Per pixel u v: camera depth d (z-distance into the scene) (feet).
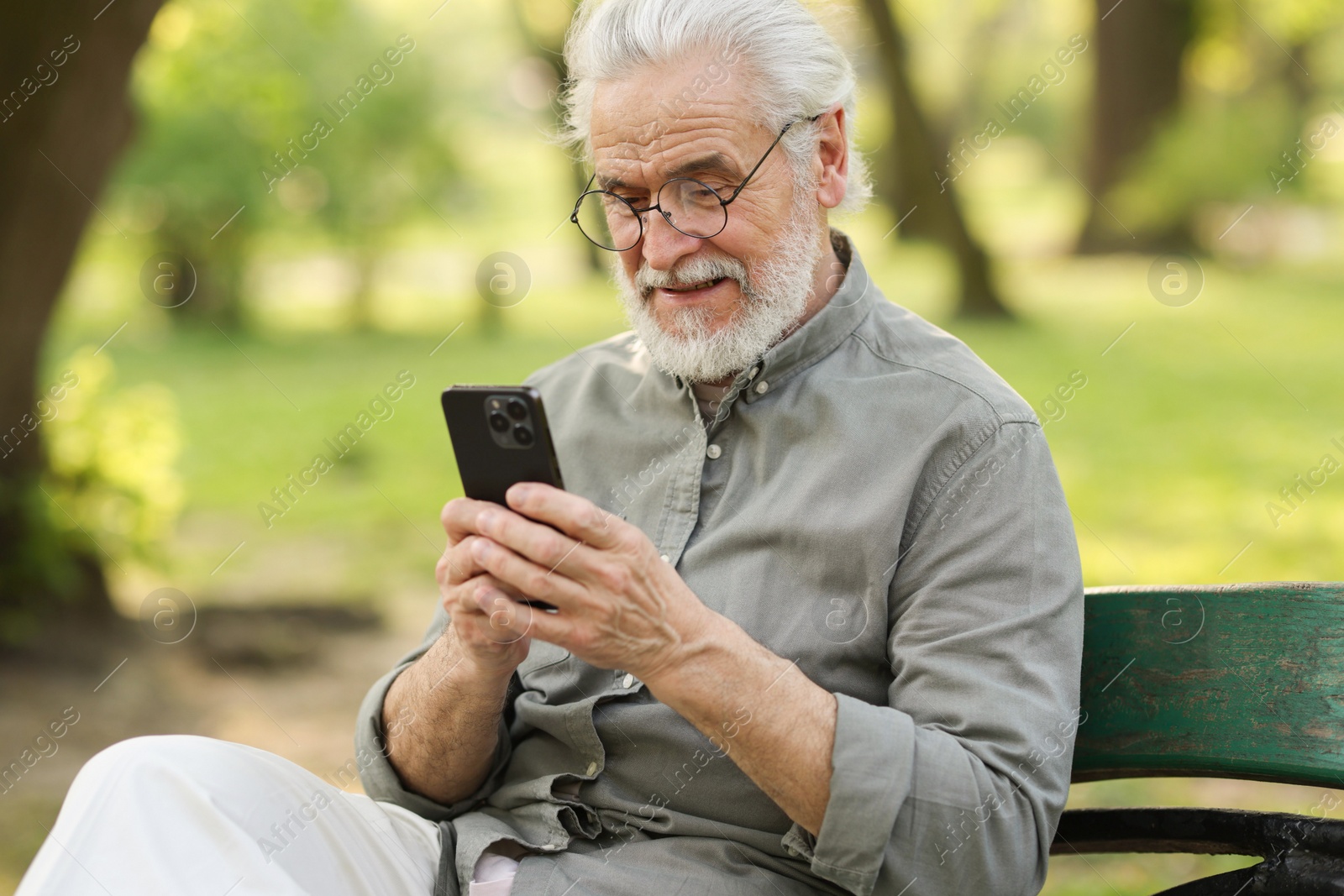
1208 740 4.48
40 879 4.19
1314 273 43.80
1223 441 23.58
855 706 4.46
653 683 4.44
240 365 40.86
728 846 4.82
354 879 4.70
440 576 4.60
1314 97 47.60
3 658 15.03
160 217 46.29
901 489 4.90
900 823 4.31
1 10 14.06
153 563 17.25
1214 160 45.85
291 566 20.16
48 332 15.79
